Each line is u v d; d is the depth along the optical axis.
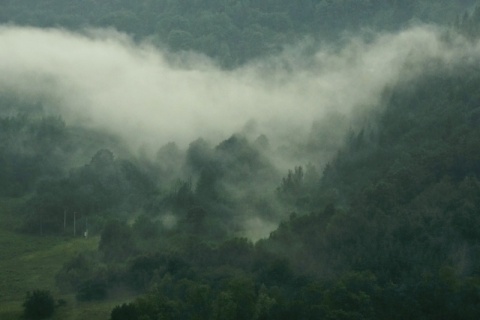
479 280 125.06
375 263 139.62
